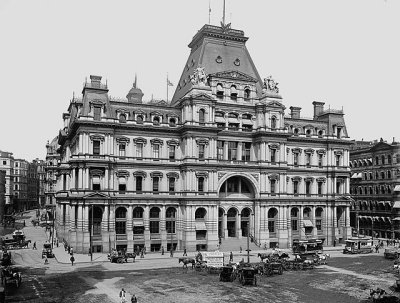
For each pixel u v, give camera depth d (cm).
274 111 9950
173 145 9369
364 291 5384
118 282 5878
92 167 8531
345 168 10969
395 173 12056
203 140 9212
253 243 9700
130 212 8812
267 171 9825
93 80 8856
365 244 9212
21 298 4934
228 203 9688
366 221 13025
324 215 10688
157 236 9019
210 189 9200
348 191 10969
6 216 16150
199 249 9031
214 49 10350
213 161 9262
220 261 6669
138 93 11300
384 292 4866
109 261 7656
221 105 9750
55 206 13125
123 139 8919
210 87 9588
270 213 10025
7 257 7244
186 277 6269
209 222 9131
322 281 6016
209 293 5262
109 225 8575
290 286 5688
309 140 10625
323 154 10869
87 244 8425
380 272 6688
